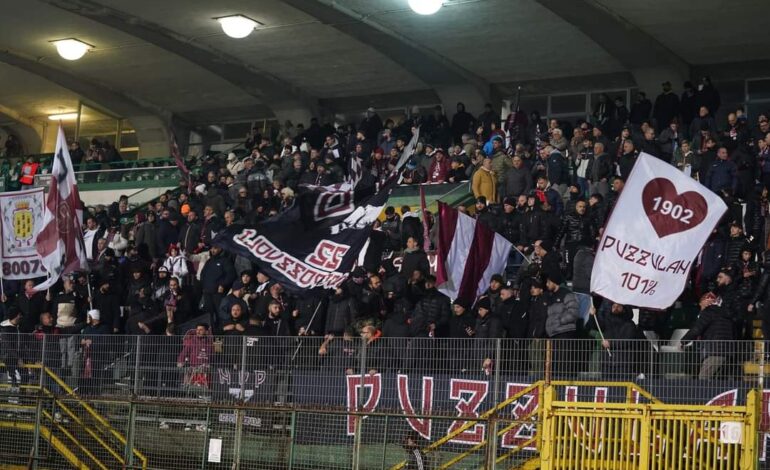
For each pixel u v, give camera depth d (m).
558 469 15.10
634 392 15.84
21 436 20.73
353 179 21.61
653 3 28.16
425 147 30.91
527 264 22.45
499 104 36.19
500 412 16.73
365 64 35.12
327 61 35.19
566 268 22.55
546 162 27.09
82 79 39.31
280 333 21.52
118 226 30.97
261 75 36.69
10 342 21.23
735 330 19.34
